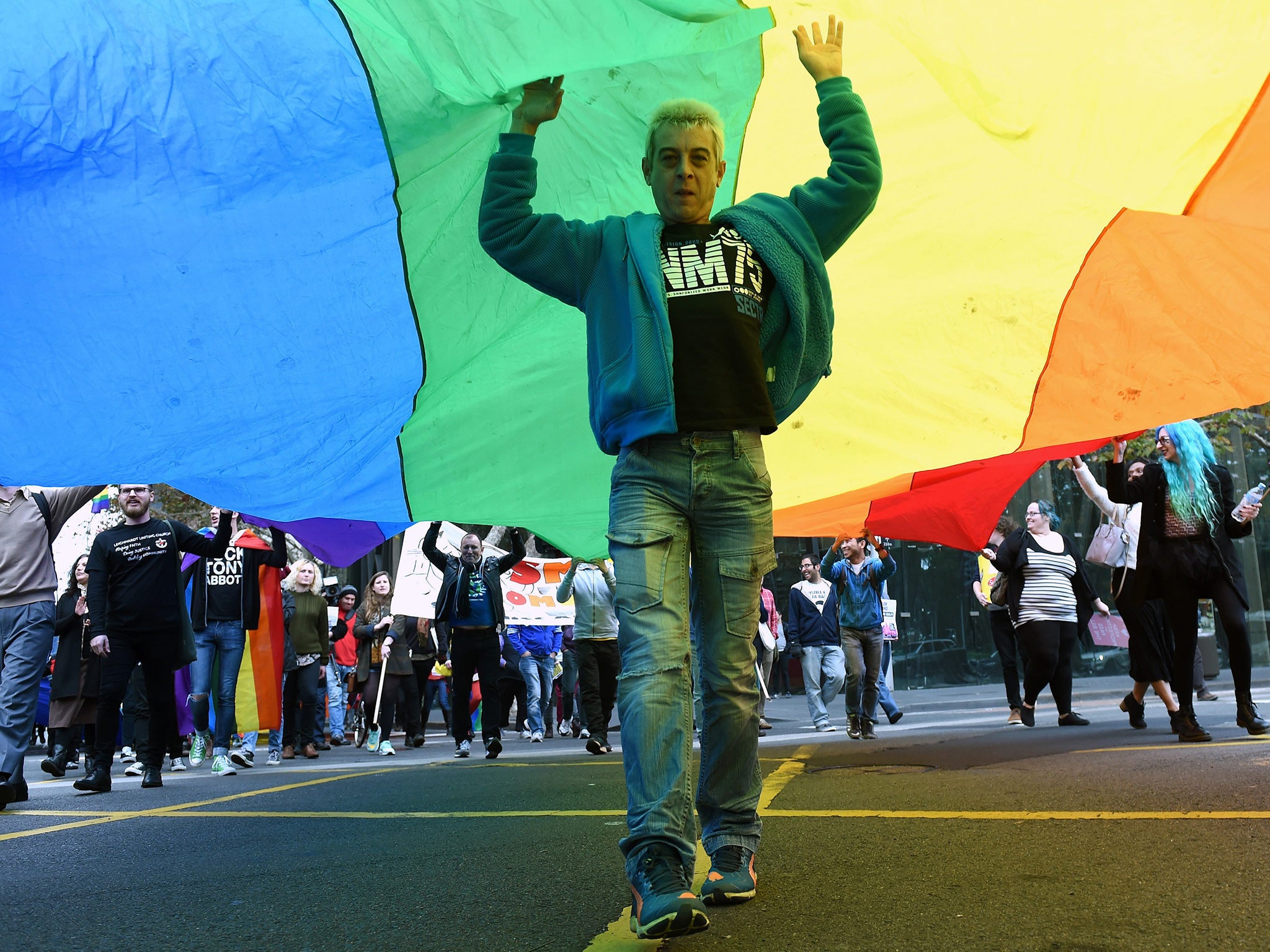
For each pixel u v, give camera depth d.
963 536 7.77
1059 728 8.49
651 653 2.42
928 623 17.89
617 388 2.55
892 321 4.84
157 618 6.93
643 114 4.17
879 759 6.49
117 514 19.11
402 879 3.27
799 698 20.80
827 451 5.35
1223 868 2.79
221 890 3.23
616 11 3.43
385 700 10.82
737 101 4.20
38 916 2.98
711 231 2.73
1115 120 3.92
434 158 3.93
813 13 3.56
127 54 3.59
